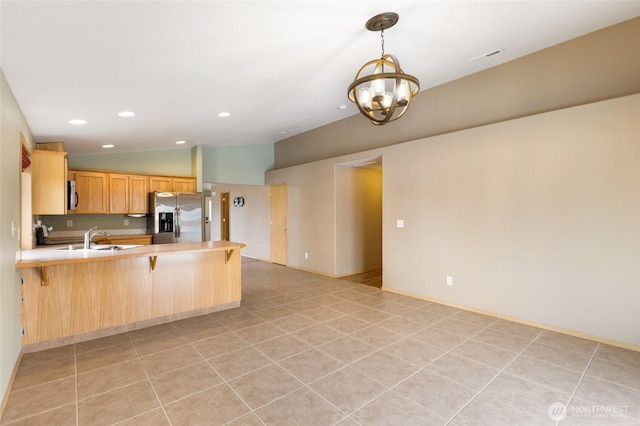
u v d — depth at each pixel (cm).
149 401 217
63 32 192
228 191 977
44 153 392
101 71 253
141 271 355
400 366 264
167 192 591
